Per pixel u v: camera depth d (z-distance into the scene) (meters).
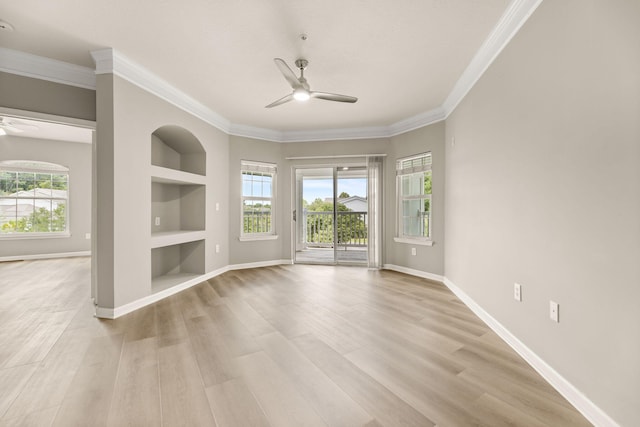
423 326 2.53
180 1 2.04
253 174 5.13
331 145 5.16
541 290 1.83
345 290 3.65
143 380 1.72
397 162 4.86
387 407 1.49
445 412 1.46
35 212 6.12
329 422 1.38
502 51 2.33
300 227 7.06
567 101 1.61
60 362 1.92
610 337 1.33
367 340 2.26
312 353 2.05
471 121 3.00
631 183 1.23
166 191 4.13
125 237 2.86
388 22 2.27
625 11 1.25
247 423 1.38
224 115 4.43
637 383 1.21
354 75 3.15
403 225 4.87
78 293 3.53
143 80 3.03
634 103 1.22
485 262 2.64
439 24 2.30
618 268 1.29
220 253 4.59
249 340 2.26
